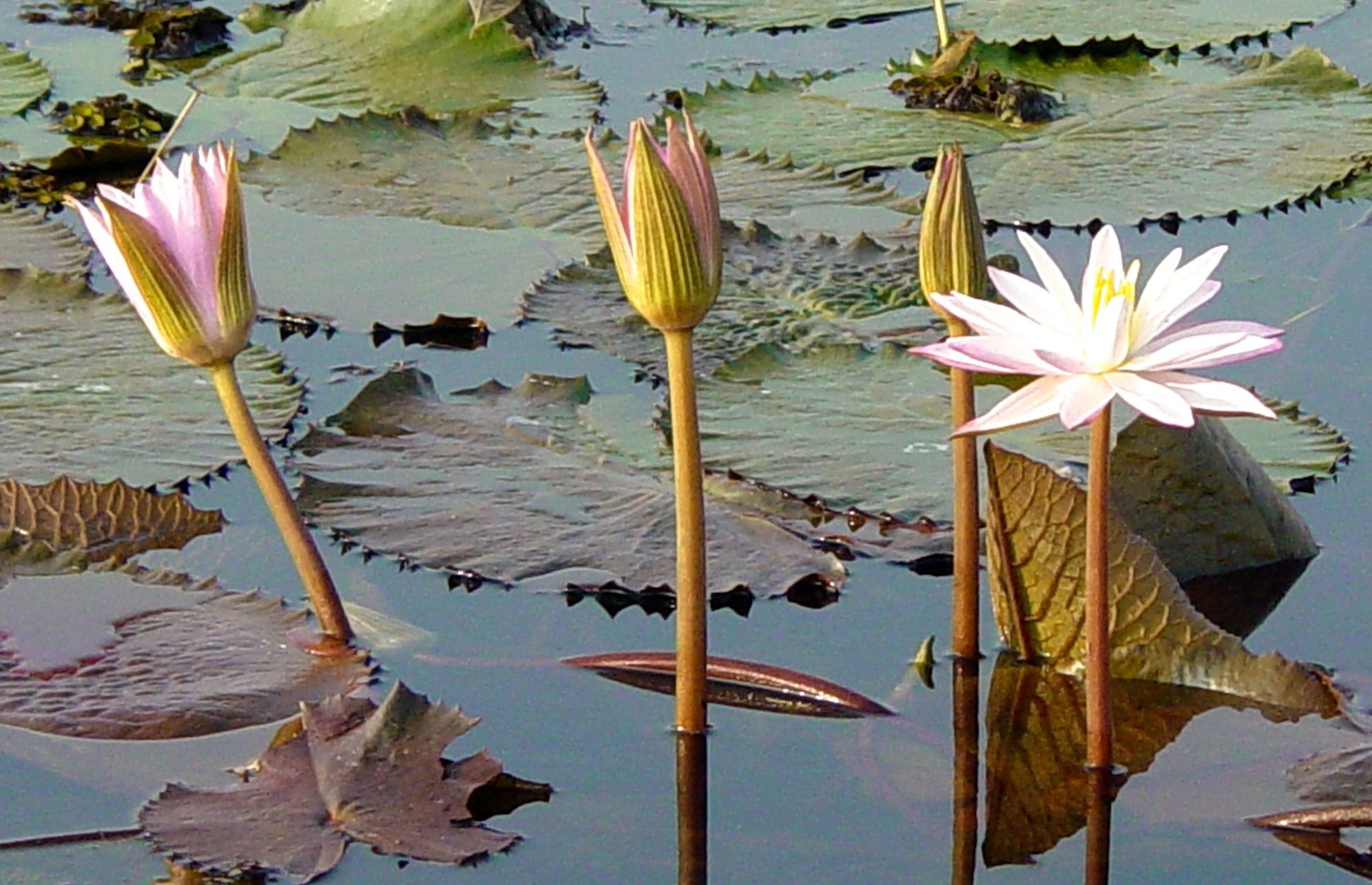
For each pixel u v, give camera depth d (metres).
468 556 3.06
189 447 3.44
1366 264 4.37
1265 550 3.04
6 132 5.58
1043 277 2.13
